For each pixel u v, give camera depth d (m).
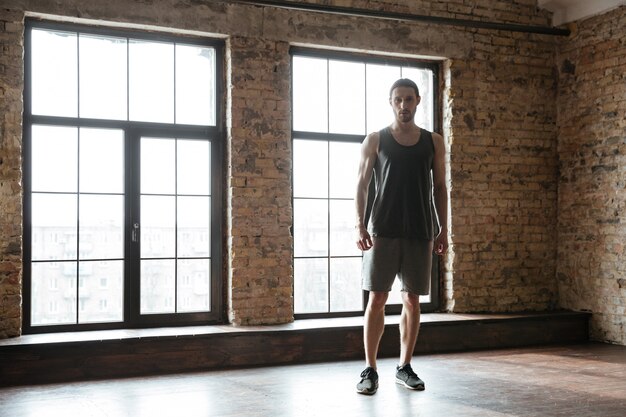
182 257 5.62
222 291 5.72
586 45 6.54
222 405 3.83
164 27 5.43
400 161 4.14
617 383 4.44
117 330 5.25
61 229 5.27
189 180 5.67
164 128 5.57
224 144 5.75
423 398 3.98
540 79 6.73
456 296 6.35
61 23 5.27
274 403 3.87
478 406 3.78
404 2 6.17
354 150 6.27
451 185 6.38
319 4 5.80
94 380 4.55
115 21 5.28
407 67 6.48
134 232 5.45
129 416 3.60
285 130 5.79
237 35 5.64
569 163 6.70
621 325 6.16
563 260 6.73
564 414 3.61
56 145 5.27
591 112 6.48
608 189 6.30
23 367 4.49
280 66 5.78
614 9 6.27
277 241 5.72
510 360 5.34
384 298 4.18
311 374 4.76
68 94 5.32
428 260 4.23
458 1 6.39
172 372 4.83
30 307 5.14
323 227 6.12
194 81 5.72
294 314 5.96
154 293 5.52
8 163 4.93
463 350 5.85
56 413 3.68
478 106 6.49
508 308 6.55
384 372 4.81
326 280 6.12
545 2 6.65
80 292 5.30
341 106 6.22
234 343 5.09
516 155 6.63
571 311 6.56
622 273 6.15
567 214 6.71
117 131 5.46
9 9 4.97
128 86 5.50
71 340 4.64
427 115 6.57
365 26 6.05
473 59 6.48
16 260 4.93
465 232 6.41
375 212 4.18
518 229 6.62
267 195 5.70
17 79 4.98
